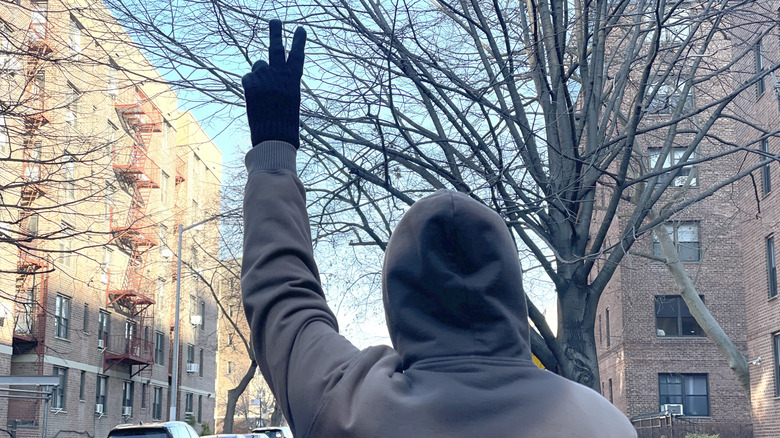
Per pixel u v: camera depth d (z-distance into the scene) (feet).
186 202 143.84
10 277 74.54
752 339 75.00
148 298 119.03
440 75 29.84
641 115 29.94
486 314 4.55
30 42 37.52
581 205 29.94
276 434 108.17
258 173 5.79
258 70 6.10
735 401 100.01
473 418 4.24
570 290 29.43
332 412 4.41
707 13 29.04
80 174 79.92
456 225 4.62
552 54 29.96
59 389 98.48
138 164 111.45
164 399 139.13
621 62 37.11
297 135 6.08
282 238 5.39
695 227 100.01
